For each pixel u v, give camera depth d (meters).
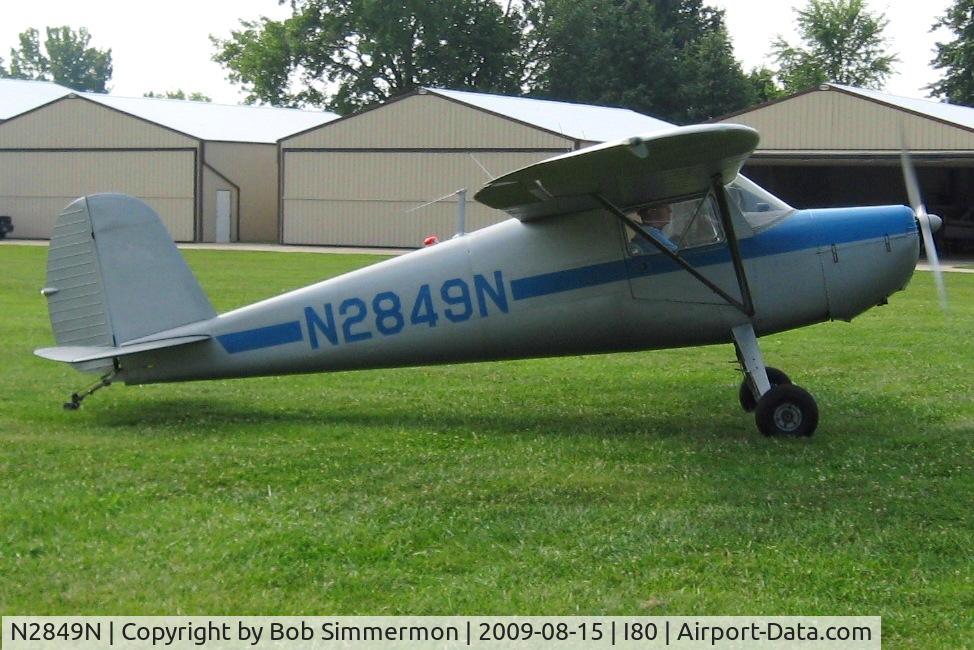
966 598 5.19
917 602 5.17
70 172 46.34
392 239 41.38
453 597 5.27
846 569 5.55
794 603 5.16
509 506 6.65
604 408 10.02
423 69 61.88
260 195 47.62
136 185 45.31
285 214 43.00
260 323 9.38
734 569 5.58
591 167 7.80
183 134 44.34
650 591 5.34
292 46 62.34
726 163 8.09
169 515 6.43
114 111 45.34
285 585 5.43
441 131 40.06
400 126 40.81
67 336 9.43
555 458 7.89
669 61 62.72
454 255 9.23
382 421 9.35
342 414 9.67
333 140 42.03
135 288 9.37
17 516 6.38
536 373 11.98
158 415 9.48
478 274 9.15
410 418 9.52
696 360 12.95
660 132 7.29
